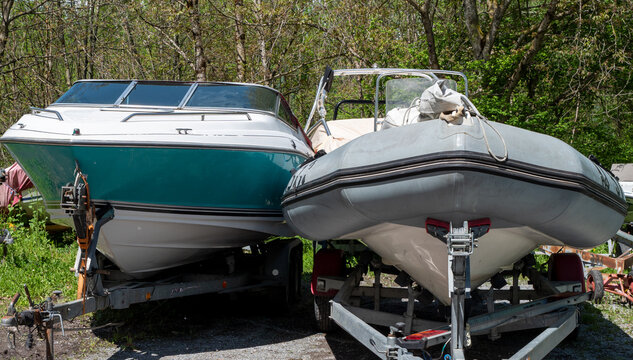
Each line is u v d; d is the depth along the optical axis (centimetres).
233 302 700
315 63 2211
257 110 575
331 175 395
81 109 551
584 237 394
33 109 533
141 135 487
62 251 893
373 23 1884
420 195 348
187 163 508
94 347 505
